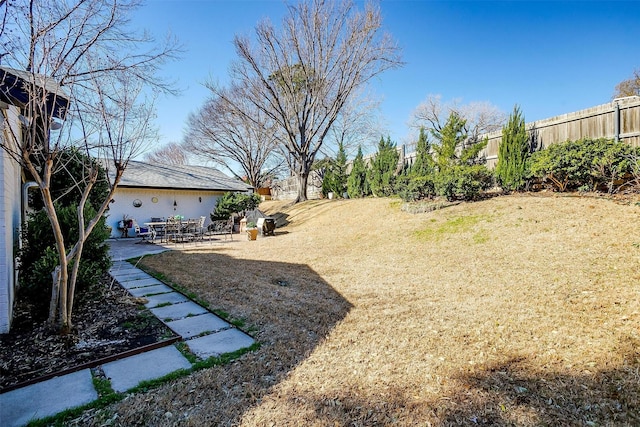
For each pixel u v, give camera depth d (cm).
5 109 320
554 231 589
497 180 888
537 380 245
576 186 750
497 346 297
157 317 388
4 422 203
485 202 842
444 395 231
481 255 588
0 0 295
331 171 1939
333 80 1554
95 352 295
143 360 284
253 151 2717
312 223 1269
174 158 3216
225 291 497
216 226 1398
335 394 234
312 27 1484
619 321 319
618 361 260
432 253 654
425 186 995
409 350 298
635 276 400
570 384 238
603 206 625
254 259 751
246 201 1473
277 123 1708
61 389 239
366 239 863
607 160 645
